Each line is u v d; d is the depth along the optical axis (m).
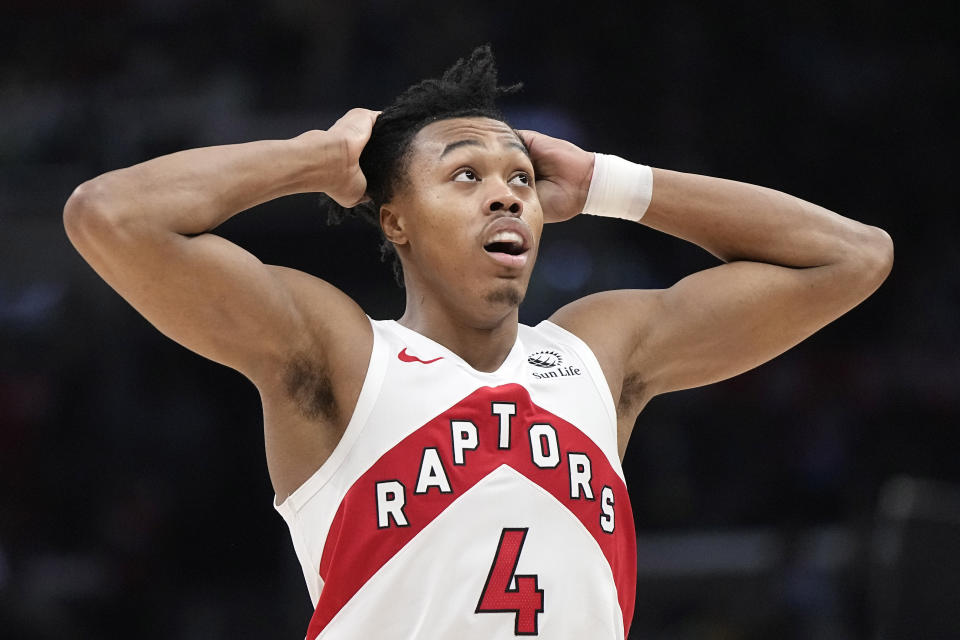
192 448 40.09
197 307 12.04
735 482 39.09
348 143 13.16
